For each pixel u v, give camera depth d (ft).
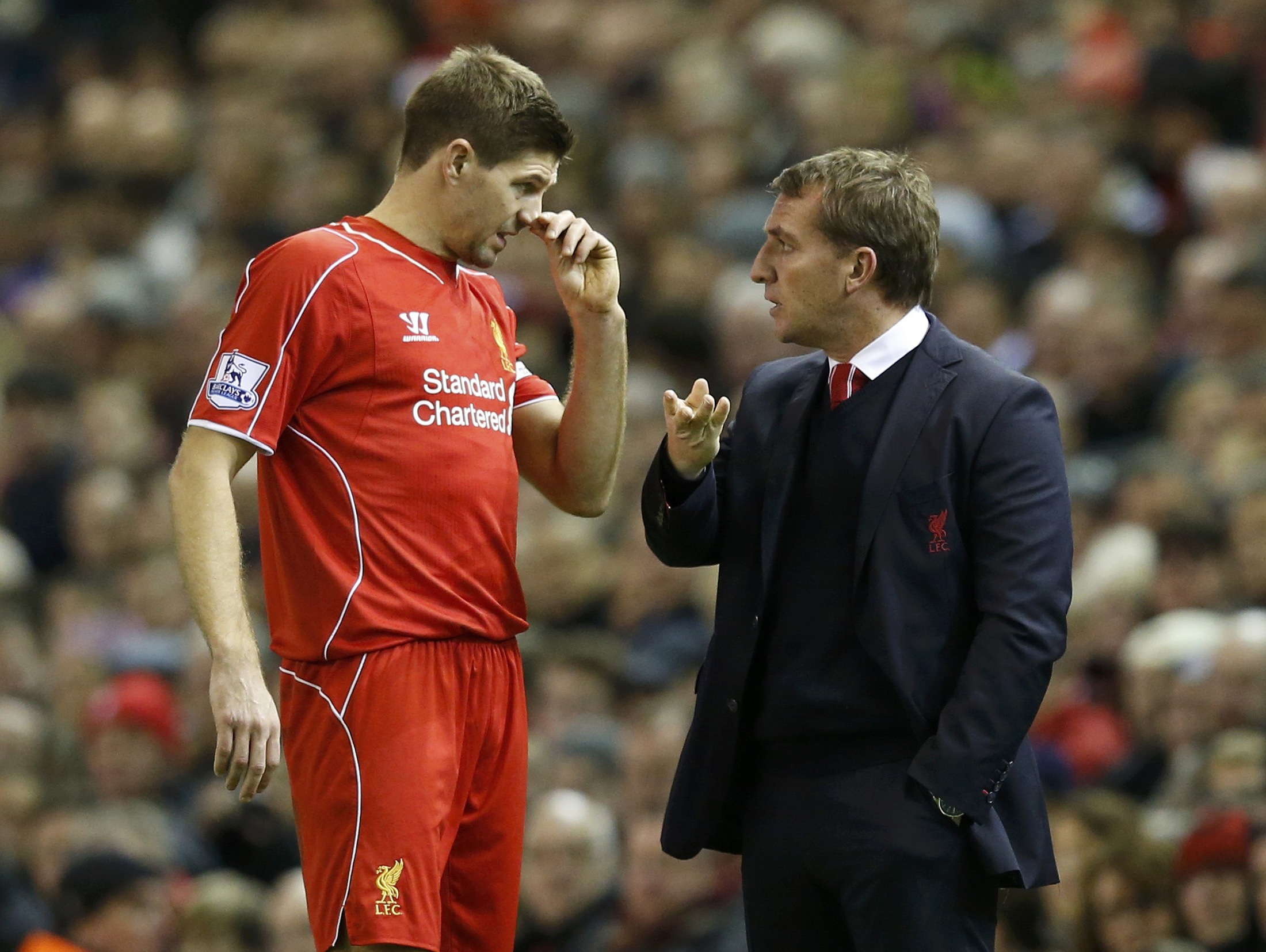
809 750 47.60
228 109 178.50
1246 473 97.45
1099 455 108.17
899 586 46.50
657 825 77.87
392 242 47.42
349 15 184.55
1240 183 124.06
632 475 112.27
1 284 170.30
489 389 48.06
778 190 49.42
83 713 111.55
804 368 50.29
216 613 44.06
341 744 45.75
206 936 80.69
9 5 208.23
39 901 86.99
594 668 94.99
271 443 45.42
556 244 49.42
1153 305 122.62
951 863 45.80
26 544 135.13
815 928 47.91
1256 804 73.46
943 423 47.06
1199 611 91.15
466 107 47.24
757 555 48.80
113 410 139.33
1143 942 70.13
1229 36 146.51
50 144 190.19
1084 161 128.67
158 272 160.66
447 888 47.73
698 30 176.14
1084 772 85.97
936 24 161.58
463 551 46.91
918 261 48.21
